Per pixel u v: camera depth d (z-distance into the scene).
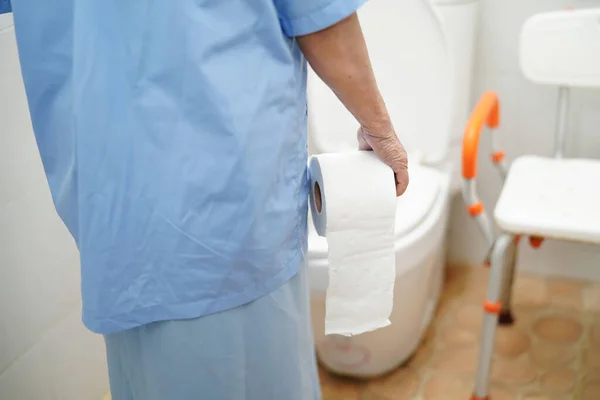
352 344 1.46
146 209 0.73
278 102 0.73
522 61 1.49
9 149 1.10
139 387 0.89
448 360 1.58
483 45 1.64
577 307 1.72
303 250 0.87
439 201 1.44
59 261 1.26
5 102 1.08
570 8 1.54
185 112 0.70
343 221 0.84
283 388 0.91
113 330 0.81
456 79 1.55
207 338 0.81
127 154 0.71
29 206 1.16
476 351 1.60
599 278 1.80
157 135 0.70
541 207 1.28
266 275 0.80
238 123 0.70
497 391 1.48
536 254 1.83
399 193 0.91
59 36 0.73
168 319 0.79
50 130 0.79
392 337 1.46
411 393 1.50
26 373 1.21
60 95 0.76
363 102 0.77
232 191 0.73
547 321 1.68
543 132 1.69
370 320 0.93
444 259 1.80
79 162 0.73
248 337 0.84
